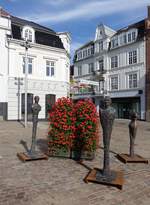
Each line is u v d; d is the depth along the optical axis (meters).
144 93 29.94
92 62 39.38
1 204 4.25
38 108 7.38
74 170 6.33
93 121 7.29
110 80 35.59
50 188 5.04
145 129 18.70
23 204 4.28
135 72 31.38
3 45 21.64
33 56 23.27
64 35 26.48
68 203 4.37
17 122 20.20
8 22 21.98
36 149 8.67
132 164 7.18
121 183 5.16
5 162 6.89
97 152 8.67
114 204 4.39
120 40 33.94
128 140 12.05
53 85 24.38
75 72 43.59
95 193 4.86
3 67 21.64
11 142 10.16
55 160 7.29
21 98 22.48
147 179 5.81
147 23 29.78
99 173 5.60
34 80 23.22
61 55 24.98
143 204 4.43
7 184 5.19
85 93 39.19
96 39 38.47
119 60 33.97
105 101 5.32
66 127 7.33
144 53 30.09
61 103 7.52
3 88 21.64
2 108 21.59
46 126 17.30
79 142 7.39
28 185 5.17
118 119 31.28
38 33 24.25
